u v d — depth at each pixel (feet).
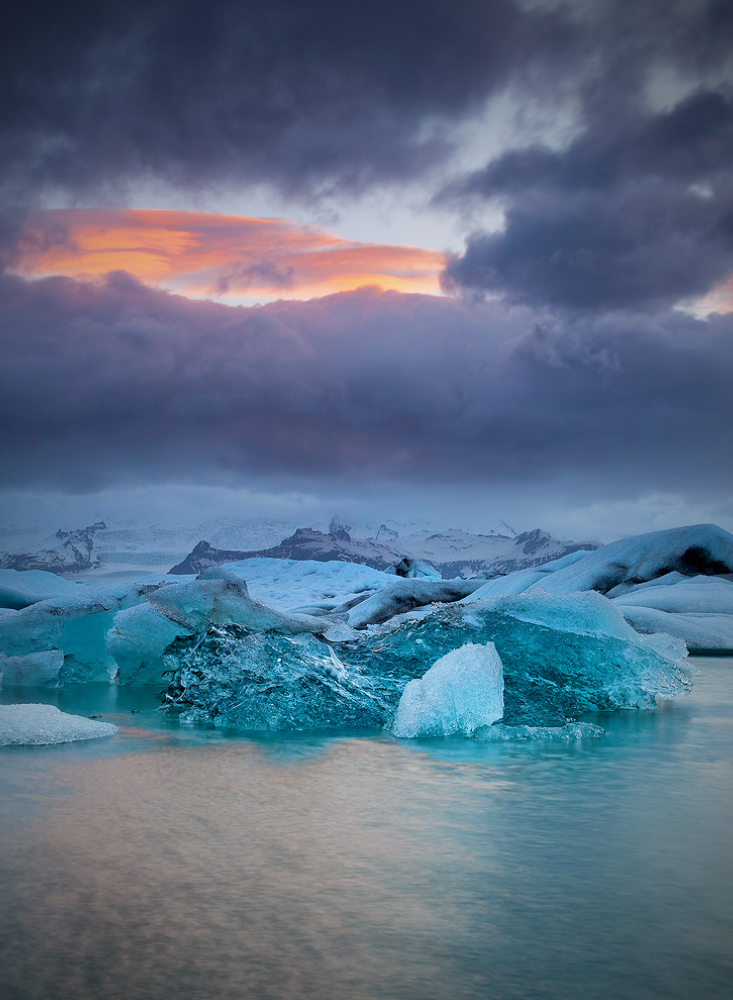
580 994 7.35
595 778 16.66
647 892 9.89
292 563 135.74
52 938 8.44
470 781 16.31
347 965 7.88
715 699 33.01
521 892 9.87
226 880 10.20
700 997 7.31
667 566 109.19
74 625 39.42
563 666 28.09
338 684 25.63
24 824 12.79
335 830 12.51
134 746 20.62
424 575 128.47
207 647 27.58
